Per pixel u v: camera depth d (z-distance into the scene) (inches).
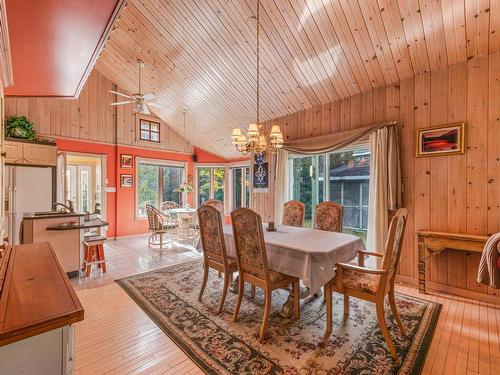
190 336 81.5
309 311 98.7
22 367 32.8
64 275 47.8
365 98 143.7
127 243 218.4
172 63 170.1
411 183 126.8
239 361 69.7
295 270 81.6
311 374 64.7
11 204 162.7
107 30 67.9
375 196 132.1
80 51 78.1
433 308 100.2
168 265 155.9
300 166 182.5
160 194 275.3
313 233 108.6
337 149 154.2
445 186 116.9
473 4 92.2
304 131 173.6
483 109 107.7
